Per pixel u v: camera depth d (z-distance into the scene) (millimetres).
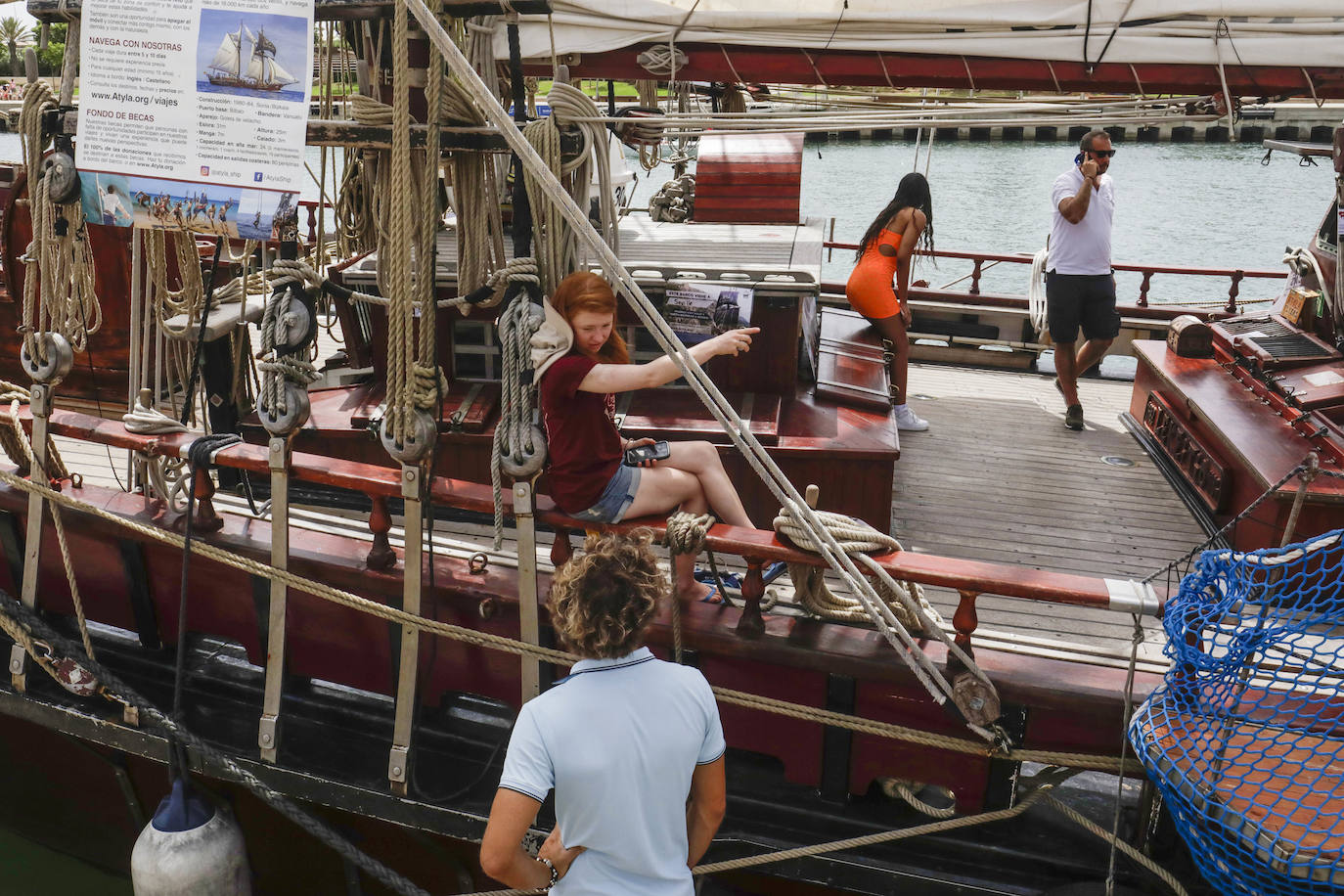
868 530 2859
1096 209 5941
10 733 3877
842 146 34906
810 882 2963
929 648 2957
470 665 3330
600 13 3820
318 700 3549
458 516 4922
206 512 3549
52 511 3441
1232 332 5762
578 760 1953
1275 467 4355
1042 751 2785
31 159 3121
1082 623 4062
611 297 2703
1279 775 2443
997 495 5336
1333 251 5266
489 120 2895
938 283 15695
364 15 2711
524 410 2891
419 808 3146
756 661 3029
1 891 3984
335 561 3348
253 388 5566
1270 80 3416
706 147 6039
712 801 2188
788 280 4727
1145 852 2908
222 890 3152
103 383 6012
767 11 3732
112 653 3770
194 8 2779
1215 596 2566
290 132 2758
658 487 3002
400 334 2807
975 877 2881
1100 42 3459
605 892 2045
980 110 3719
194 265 3744
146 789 3707
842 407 5062
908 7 3607
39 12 2998
